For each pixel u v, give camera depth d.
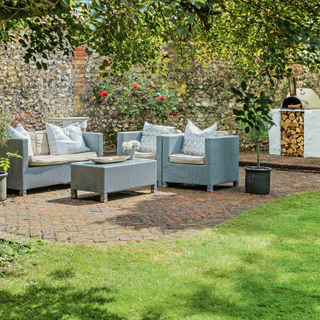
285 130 9.03
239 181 6.68
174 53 9.45
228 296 2.48
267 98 2.29
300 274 2.79
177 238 3.64
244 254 3.17
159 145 6.25
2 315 2.25
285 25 2.26
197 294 2.51
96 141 6.59
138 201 5.22
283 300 2.43
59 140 6.25
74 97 9.22
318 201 4.98
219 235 3.65
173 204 5.05
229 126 9.71
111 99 9.48
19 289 2.58
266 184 5.56
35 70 8.69
